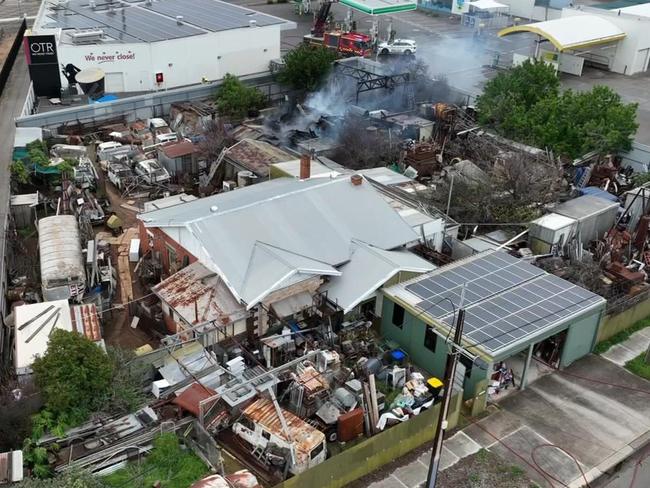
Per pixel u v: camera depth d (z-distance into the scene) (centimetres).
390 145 4806
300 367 2652
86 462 2220
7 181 4278
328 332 2905
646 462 2520
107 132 5131
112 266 3528
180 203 3709
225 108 5347
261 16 6888
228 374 2619
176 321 2928
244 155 4481
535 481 2397
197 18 6756
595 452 2541
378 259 3108
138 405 2456
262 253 2997
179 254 3219
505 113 4988
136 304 3136
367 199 3497
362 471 2358
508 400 2789
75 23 6384
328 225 3266
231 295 2878
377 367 2797
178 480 2242
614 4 8550
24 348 2598
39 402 2347
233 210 3173
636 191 4109
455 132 5094
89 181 4353
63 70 5684
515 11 9431
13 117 5481
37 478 2102
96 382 2361
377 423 2544
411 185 4122
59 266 3153
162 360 2666
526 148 4569
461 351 1928
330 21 8512
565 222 3688
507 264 3319
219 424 2466
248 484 2136
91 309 2852
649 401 2825
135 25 6412
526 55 7438
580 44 6819
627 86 6812
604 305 3017
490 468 2438
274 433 2344
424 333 2867
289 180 3784
